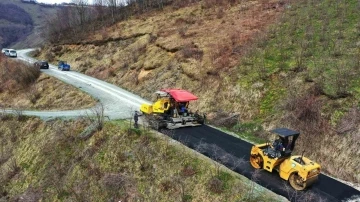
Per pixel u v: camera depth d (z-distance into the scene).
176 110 24.75
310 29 32.97
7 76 48.28
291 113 23.36
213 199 16.02
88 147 22.52
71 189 20.03
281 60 29.22
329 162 19.75
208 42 37.75
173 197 16.92
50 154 23.42
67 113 28.48
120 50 50.00
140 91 37.19
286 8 41.00
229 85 29.27
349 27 31.20
